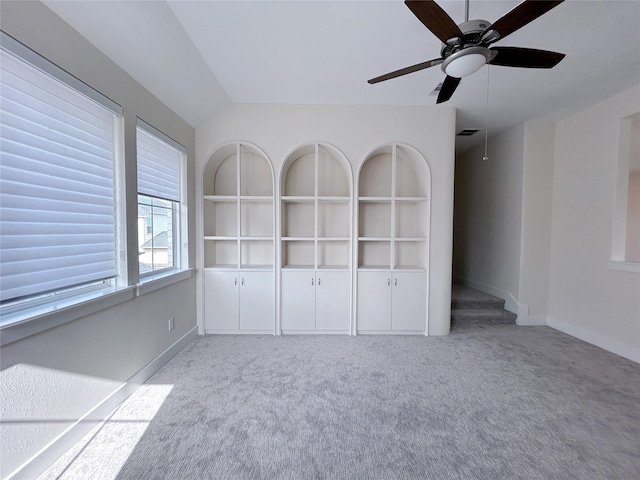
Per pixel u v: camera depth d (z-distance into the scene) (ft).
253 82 8.68
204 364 8.14
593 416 5.87
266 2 5.54
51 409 4.66
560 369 7.89
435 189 10.27
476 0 5.38
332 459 4.74
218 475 4.42
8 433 4.05
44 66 4.57
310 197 10.39
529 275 11.64
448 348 9.29
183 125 9.40
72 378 5.06
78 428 5.14
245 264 11.48
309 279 10.44
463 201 16.08
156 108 7.81
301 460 4.72
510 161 12.31
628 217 12.57
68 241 5.24
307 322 10.48
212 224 11.28
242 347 9.32
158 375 7.52
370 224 11.80
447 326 10.48
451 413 5.96
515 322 11.76
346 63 7.63
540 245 11.59
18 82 4.30
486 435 5.32
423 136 10.22
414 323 10.47
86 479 4.33
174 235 9.52
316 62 7.59
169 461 4.67
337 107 10.21
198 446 5.00
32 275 4.58
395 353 8.90
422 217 10.87
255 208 11.61
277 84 8.80
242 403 6.28
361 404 6.26
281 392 6.72
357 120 10.21
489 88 8.75
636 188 12.32
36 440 4.41
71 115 5.28
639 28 6.08
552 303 11.45
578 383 7.16
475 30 4.68
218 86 8.88
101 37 5.52
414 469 4.55
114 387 6.11
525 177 11.50
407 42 6.73
